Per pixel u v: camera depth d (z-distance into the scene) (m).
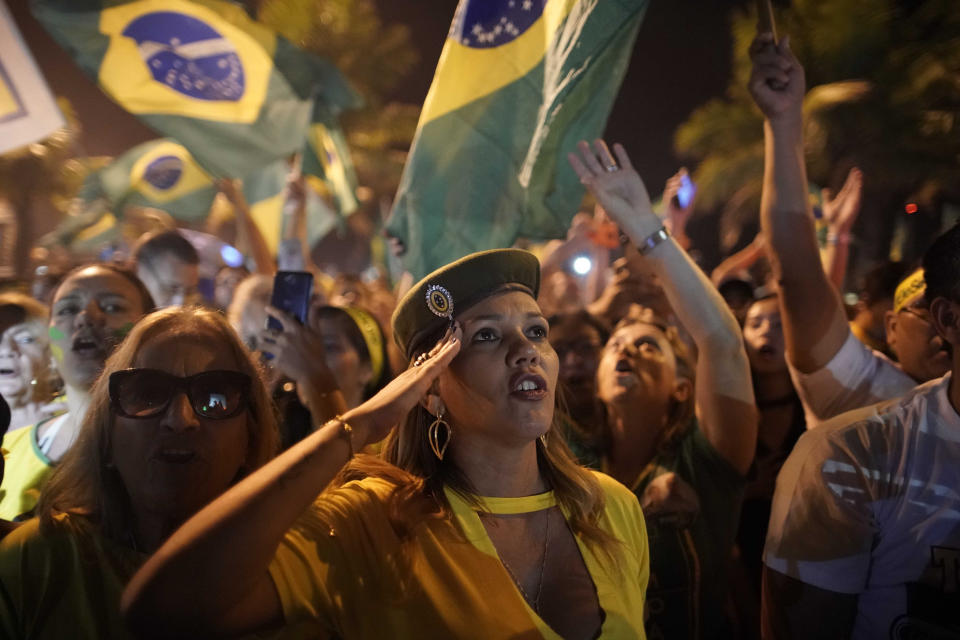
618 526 1.94
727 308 2.65
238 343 2.02
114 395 1.86
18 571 1.79
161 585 1.33
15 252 15.02
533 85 3.11
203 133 4.15
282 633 1.76
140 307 2.89
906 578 1.97
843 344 2.60
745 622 3.37
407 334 1.88
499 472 1.84
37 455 2.81
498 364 1.76
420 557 1.70
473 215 3.17
